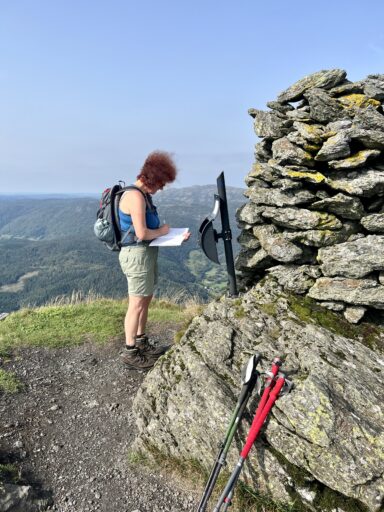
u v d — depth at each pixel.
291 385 2.10
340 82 2.88
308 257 2.91
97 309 5.06
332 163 2.65
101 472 2.37
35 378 3.36
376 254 2.55
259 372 2.16
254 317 2.75
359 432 1.92
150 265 3.02
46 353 3.84
